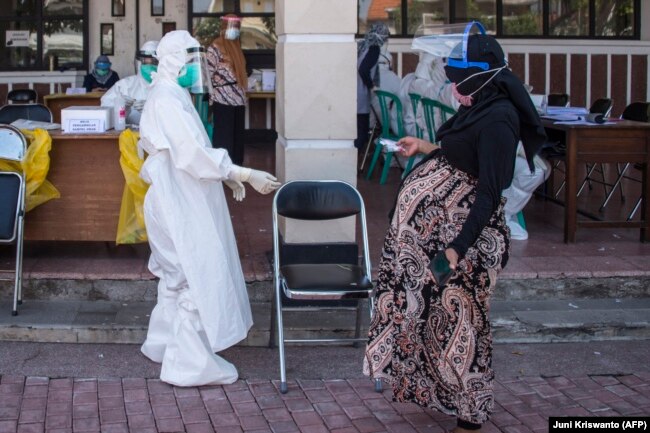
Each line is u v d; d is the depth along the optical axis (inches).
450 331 147.9
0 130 207.8
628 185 344.2
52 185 218.7
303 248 207.3
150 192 175.5
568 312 208.5
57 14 440.1
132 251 230.8
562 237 253.1
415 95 325.1
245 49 442.0
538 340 202.7
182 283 177.5
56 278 208.2
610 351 198.8
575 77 441.7
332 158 206.4
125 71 445.1
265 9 440.8
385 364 153.9
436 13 434.6
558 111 273.7
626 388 180.2
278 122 217.3
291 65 202.1
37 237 220.4
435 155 154.0
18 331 193.9
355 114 204.8
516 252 233.9
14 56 441.1
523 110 144.7
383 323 154.3
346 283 173.2
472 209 140.9
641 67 446.6
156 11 442.3
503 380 183.3
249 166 361.7
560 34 442.3
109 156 218.5
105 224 220.7
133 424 160.6
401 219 150.9
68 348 192.7
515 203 245.1
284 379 174.6
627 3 445.7
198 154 170.4
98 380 178.4
